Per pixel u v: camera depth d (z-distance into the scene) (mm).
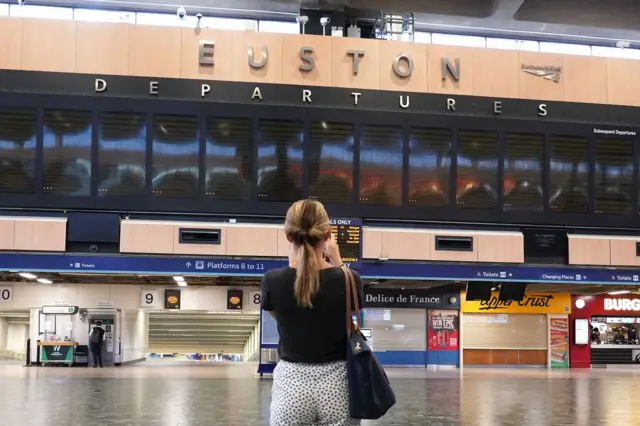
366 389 2959
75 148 17594
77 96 17625
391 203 18406
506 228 19125
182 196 17875
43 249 17547
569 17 24250
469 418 11211
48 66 17938
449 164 18641
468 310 28109
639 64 20031
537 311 28688
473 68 19281
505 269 19000
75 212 17672
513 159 18922
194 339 34625
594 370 27078
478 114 19125
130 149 17750
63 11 23609
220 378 19719
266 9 23453
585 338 28812
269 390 15742
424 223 18828
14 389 15859
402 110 18844
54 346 25703
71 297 26453
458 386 17781
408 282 23984
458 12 23594
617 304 29406
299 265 3008
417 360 27844
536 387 17656
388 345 27688
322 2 22578
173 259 18047
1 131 17422
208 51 18375
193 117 17953
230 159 18016
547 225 19188
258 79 18500
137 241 17781
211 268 18109
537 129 19031
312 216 3080
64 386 16719
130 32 18266
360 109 18562
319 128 18281
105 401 13305
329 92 18641
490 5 23344
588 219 19156
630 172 19344
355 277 3096
